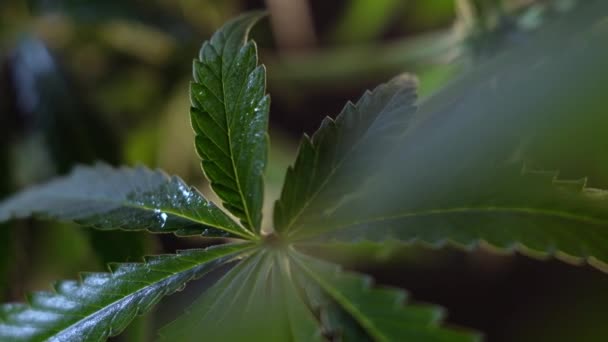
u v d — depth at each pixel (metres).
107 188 0.48
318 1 0.87
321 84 0.81
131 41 0.80
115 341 0.55
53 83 0.75
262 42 0.84
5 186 0.71
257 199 0.44
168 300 0.57
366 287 0.42
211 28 0.82
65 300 0.44
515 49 0.49
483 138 0.42
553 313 0.59
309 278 0.43
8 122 0.75
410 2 0.80
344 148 0.44
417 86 0.44
